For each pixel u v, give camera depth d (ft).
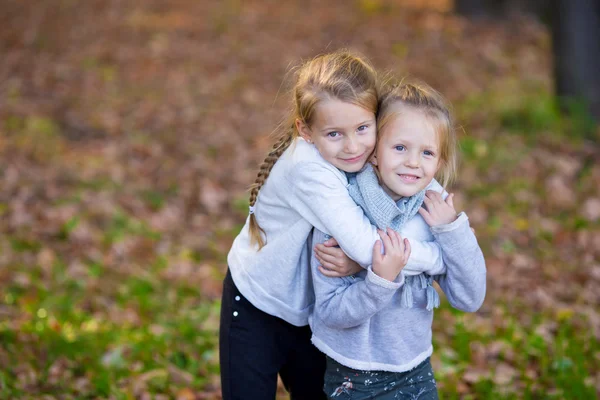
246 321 8.60
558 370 12.37
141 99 30.81
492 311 14.92
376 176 7.95
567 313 14.47
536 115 26.03
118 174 22.85
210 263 17.90
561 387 11.96
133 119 28.40
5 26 41.06
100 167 23.31
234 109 29.94
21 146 24.50
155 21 43.86
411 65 34.71
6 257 17.13
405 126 7.64
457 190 21.48
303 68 8.11
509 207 20.39
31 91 30.83
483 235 18.72
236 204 21.27
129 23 43.11
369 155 7.94
